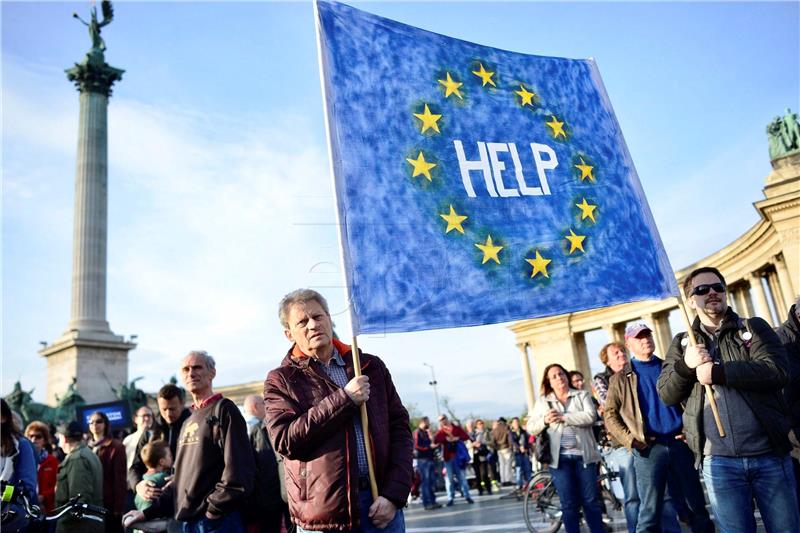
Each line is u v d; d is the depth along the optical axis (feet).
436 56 20.79
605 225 21.24
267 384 16.03
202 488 20.47
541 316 18.95
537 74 22.49
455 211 19.07
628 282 20.68
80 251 169.68
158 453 26.78
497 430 84.38
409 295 17.40
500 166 20.31
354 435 15.20
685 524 34.12
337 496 14.52
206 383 21.99
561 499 29.53
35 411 147.43
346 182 17.76
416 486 89.97
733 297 120.26
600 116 23.04
